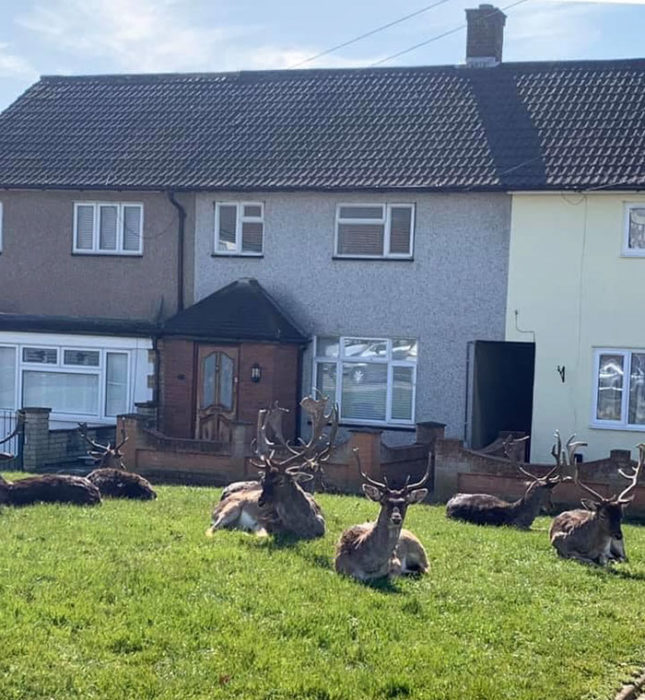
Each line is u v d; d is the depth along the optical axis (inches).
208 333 967.6
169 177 1033.5
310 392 997.8
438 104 1042.1
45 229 1089.4
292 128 1062.4
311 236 1000.9
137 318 1059.9
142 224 1056.8
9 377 1061.1
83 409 1042.7
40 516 601.3
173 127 1106.7
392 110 1050.7
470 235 952.9
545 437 933.2
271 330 955.3
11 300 1103.6
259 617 415.5
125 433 883.4
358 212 989.2
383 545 481.1
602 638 420.2
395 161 983.6
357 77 1109.7
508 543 596.7
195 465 865.5
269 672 357.7
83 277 1078.4
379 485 487.5
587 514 584.1
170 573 465.1
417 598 455.8
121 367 1029.2
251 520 582.6
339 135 1035.9
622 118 965.8
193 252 1040.8
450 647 395.2
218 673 354.0
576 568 544.1
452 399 961.5
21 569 462.3
